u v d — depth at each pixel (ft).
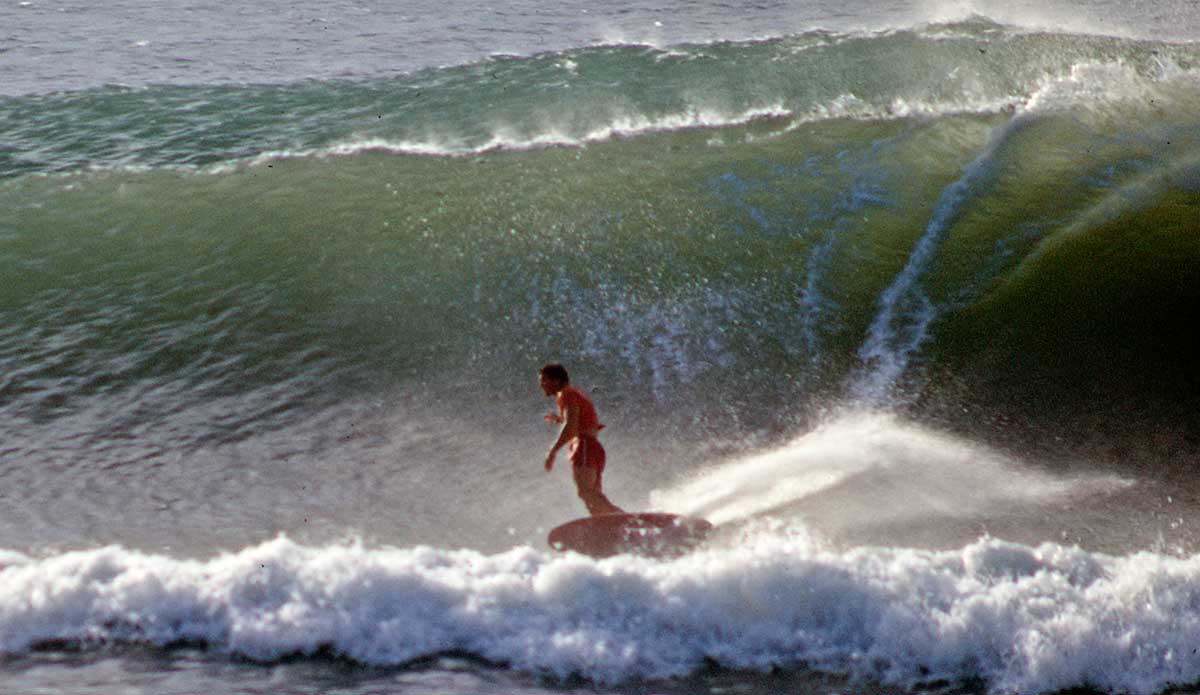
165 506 27.02
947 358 33.94
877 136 48.11
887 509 26.86
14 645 20.88
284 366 33.83
